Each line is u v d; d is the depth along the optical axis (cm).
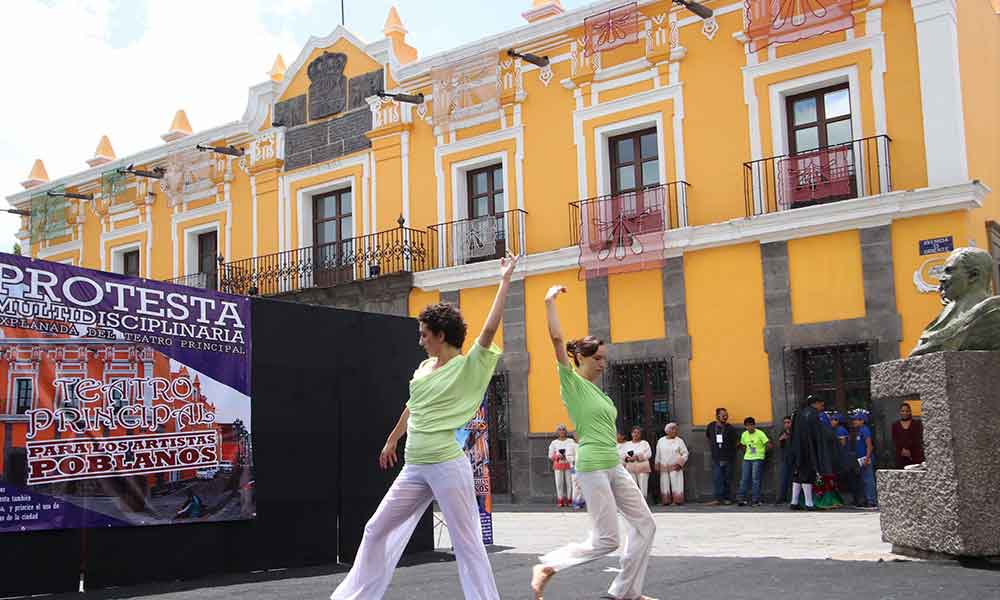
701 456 1778
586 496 620
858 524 1238
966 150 1644
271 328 938
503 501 2022
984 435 717
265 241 2531
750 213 1783
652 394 1878
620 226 1914
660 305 1867
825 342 1670
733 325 1777
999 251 1766
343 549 972
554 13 2166
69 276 802
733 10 1838
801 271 1711
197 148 2583
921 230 1603
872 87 1686
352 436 996
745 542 1053
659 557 897
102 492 800
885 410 1594
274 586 789
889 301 1617
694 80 1880
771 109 1788
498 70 2142
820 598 605
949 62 1619
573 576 773
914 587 625
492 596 514
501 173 2173
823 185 1712
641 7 1945
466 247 2147
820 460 1512
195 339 877
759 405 1731
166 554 835
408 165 2277
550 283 2009
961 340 728
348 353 1005
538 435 1978
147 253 2802
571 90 2042
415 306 2202
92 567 789
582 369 651
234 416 896
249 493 897
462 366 532
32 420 767
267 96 2558
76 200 2986
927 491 738
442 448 520
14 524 747
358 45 2380
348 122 2397
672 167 1895
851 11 1700
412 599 682
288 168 2503
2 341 758
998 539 707
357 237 2338
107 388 816
